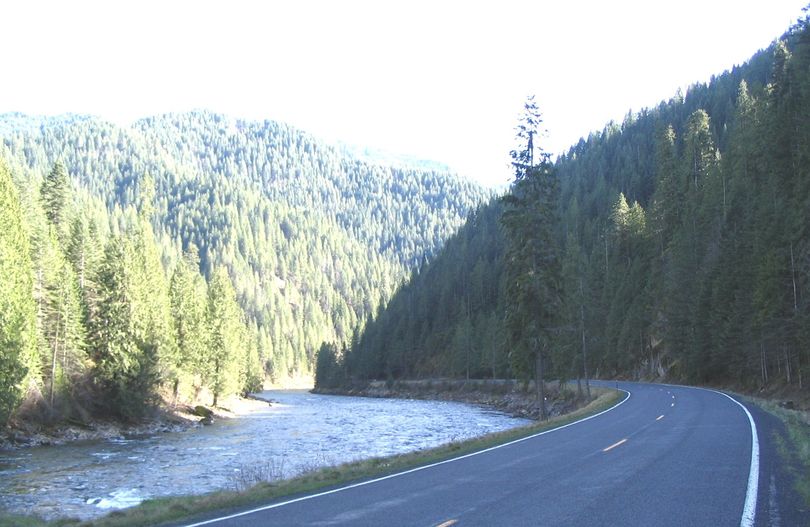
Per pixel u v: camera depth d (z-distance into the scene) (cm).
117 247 5022
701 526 816
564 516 891
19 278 3781
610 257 10000
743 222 5700
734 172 7175
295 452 3250
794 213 4206
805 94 3881
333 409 7350
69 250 5434
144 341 5038
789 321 4069
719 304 5578
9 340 3525
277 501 1122
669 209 8750
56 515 1686
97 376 4781
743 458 1419
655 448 1641
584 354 5656
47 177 6188
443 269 14400
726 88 14862
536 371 3656
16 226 3825
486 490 1122
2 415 3484
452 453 1795
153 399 5097
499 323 9794
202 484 2281
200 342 6800
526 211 3475
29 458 3166
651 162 13575
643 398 4069
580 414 3075
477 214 17462
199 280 9406
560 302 3488
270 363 17400
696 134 9281
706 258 6562
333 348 14788
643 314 8006
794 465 1302
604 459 1473
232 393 7756
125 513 1196
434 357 11900
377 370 13075
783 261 4256
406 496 1098
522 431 2373
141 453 3353
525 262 3481
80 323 4650
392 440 3759
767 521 835
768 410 2895
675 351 6631
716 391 4844
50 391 4266
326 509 1011
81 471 2675
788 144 4562
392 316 14100
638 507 938
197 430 4844
